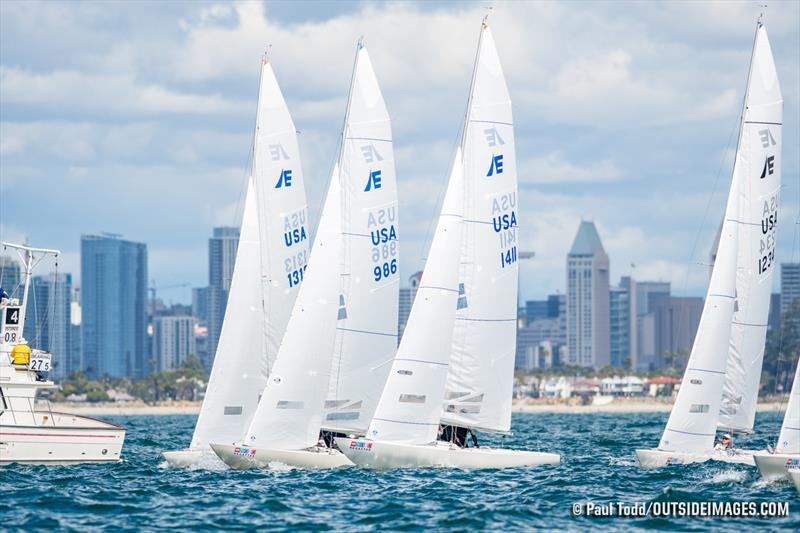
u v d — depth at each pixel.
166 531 141.38
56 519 148.38
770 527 144.75
